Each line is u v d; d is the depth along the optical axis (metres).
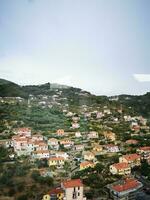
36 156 101.81
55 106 194.50
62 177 81.94
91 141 127.19
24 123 140.00
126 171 88.81
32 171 82.94
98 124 160.38
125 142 125.31
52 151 108.06
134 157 98.25
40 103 195.88
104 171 87.69
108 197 70.25
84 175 82.25
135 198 69.50
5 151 102.38
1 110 152.62
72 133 136.88
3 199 64.75
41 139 122.31
